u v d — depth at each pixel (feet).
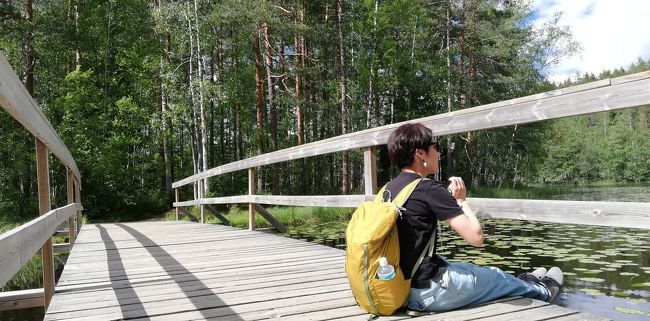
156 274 12.73
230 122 108.37
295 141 100.89
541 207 8.43
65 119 67.56
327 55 86.22
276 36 76.69
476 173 101.55
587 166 204.44
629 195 75.15
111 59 81.66
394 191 7.70
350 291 10.00
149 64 79.51
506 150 101.14
